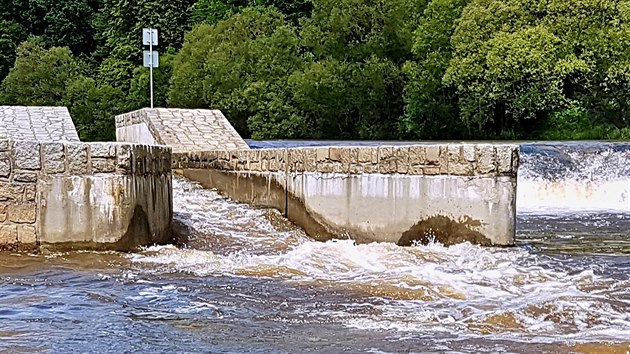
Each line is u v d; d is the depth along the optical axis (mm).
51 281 8062
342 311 6789
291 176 12586
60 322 6336
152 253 9812
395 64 38375
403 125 37625
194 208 13227
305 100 37344
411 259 9477
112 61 47656
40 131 17438
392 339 5785
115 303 7078
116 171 9852
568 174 19078
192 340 5773
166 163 11094
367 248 10234
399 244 10820
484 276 8391
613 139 32125
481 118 35281
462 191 10266
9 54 51750
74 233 9750
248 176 13844
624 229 13234
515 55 29625
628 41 29641
